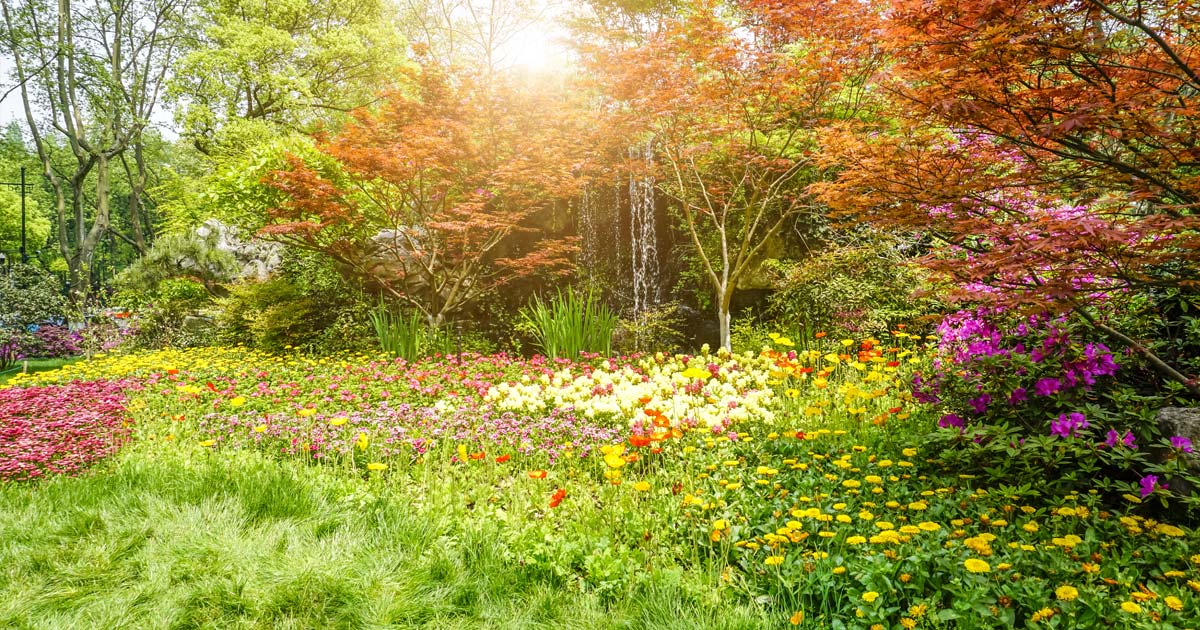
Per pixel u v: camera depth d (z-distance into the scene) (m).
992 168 3.86
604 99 8.88
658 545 3.00
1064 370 3.71
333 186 9.22
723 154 8.75
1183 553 2.51
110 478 3.69
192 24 20.25
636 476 4.02
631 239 10.97
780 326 8.73
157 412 5.77
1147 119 2.92
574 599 2.53
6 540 2.99
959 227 3.37
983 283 3.47
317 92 19.45
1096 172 3.21
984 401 3.88
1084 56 2.75
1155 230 2.50
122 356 11.44
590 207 11.16
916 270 7.39
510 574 2.70
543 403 5.29
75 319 13.21
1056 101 3.01
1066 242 2.64
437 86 9.03
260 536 3.06
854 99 7.40
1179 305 4.18
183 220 18.08
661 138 8.40
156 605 2.52
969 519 2.91
